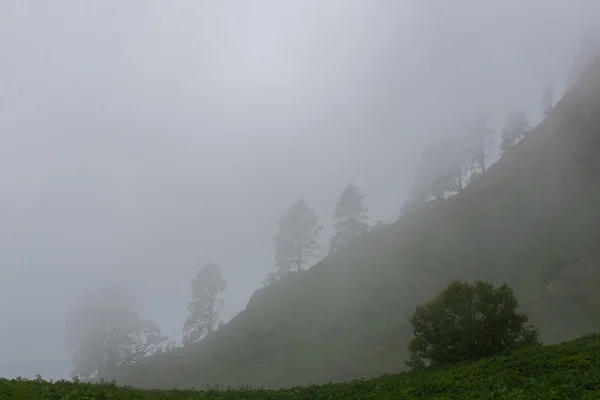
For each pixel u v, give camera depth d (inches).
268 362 2003.0
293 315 2399.1
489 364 644.7
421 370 780.6
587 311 1330.0
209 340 2605.8
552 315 1391.5
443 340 802.2
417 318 863.1
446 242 2337.6
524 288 1627.7
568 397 414.0
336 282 2573.8
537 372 550.6
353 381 759.1
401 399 509.7
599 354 598.5
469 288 826.8
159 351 2847.0
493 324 773.3
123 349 2731.3
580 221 1852.9
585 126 2375.7
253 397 590.6
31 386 458.3
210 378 2037.4
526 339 780.6
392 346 1700.3
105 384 597.6
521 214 2193.7
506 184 2581.2
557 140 2561.5
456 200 2832.2
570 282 1499.8
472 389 510.0
